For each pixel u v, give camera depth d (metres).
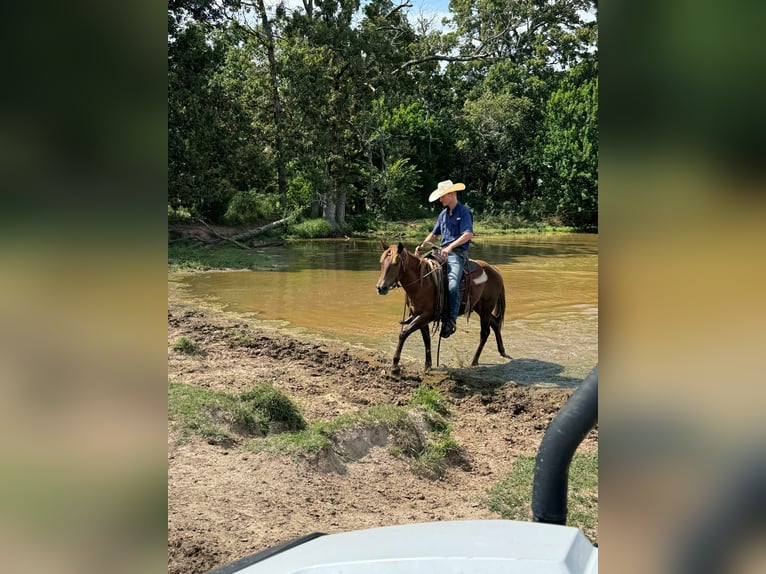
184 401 5.20
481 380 7.56
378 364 7.99
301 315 10.99
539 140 43.56
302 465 4.66
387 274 7.37
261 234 26.17
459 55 44.75
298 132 27.86
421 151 44.66
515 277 16.52
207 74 23.45
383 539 1.15
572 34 45.00
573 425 1.08
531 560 0.97
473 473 5.20
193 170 22.97
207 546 3.33
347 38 28.56
